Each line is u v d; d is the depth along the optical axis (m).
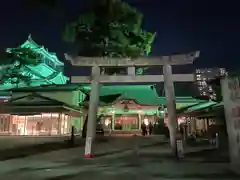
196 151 15.82
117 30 24.11
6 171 8.92
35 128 35.62
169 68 13.99
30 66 49.75
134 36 25.53
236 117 8.84
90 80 14.48
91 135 13.53
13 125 35.75
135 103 34.59
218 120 25.41
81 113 36.34
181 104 39.66
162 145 20.53
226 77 9.58
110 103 34.53
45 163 11.01
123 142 23.22
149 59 14.18
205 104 32.47
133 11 24.47
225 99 9.66
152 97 36.34
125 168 9.60
